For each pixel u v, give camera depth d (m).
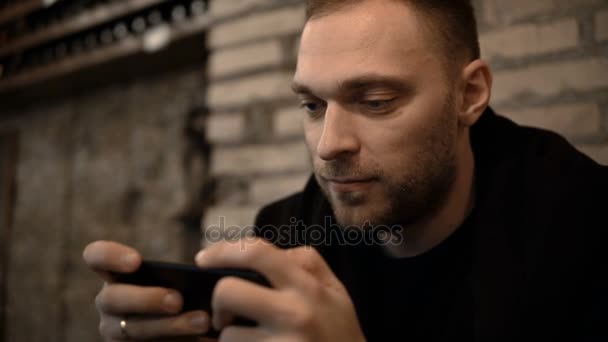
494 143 0.83
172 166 2.16
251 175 1.45
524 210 0.74
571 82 1.04
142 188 2.27
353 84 0.63
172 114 2.19
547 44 1.06
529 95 1.08
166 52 1.94
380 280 0.81
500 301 0.68
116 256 0.52
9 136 2.97
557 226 0.70
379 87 0.63
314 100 0.68
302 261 0.49
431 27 0.66
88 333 2.44
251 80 1.45
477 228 0.75
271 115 1.42
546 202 0.73
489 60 1.12
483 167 0.81
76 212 2.56
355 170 0.64
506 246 0.72
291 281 0.45
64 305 2.56
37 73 2.33
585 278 0.67
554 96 1.05
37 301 2.68
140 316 0.54
